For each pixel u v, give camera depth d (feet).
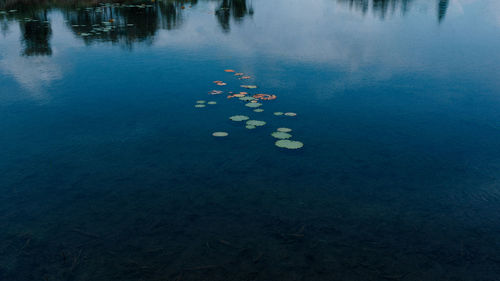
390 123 17.46
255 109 18.99
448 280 8.29
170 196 11.64
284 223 10.31
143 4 66.95
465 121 17.65
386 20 51.37
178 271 8.54
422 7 64.59
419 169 13.35
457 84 23.11
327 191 11.93
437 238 9.70
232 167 13.46
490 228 10.09
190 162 13.83
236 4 72.23
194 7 66.08
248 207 11.06
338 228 10.10
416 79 24.17
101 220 10.42
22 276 8.38
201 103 19.83
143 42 36.17
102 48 33.32
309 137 15.96
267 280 8.27
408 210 10.92
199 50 32.86
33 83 23.24
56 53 31.22
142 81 23.85
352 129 16.76
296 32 41.81
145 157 14.21
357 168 13.41
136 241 9.57
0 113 18.37
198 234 9.86
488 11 58.08
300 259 8.94
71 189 11.99
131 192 11.85
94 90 22.08
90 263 8.79
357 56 30.45
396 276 8.39
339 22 49.73
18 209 10.88
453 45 34.47
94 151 14.66
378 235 9.82
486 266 8.71
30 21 47.60
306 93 21.47
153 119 17.84
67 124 17.20
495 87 22.48
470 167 13.48
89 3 64.85
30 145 15.06
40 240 9.57
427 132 16.46
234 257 9.00
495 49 32.50
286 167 13.47
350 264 8.77
